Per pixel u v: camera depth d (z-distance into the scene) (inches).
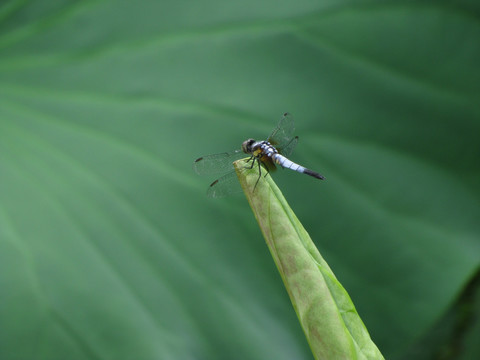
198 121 27.2
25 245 26.6
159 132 27.2
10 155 27.3
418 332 26.0
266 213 21.6
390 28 27.1
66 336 26.2
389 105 26.9
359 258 26.5
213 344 26.2
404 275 26.3
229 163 25.9
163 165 27.1
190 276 26.5
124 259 26.7
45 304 26.3
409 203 26.6
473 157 26.6
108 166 27.2
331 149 26.8
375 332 26.2
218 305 26.4
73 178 27.1
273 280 26.4
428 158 26.7
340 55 27.1
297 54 27.2
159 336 26.2
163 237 26.7
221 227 26.6
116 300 26.4
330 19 27.2
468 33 26.9
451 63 26.9
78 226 26.8
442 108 26.8
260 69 27.3
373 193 26.6
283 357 26.1
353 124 26.9
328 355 21.5
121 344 26.2
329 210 26.6
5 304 26.3
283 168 25.9
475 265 26.1
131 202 26.9
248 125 27.0
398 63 27.0
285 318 26.3
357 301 26.4
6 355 26.0
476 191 26.5
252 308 26.4
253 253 26.5
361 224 26.5
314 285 21.5
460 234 26.3
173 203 26.8
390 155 26.8
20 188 27.0
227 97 27.2
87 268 26.6
